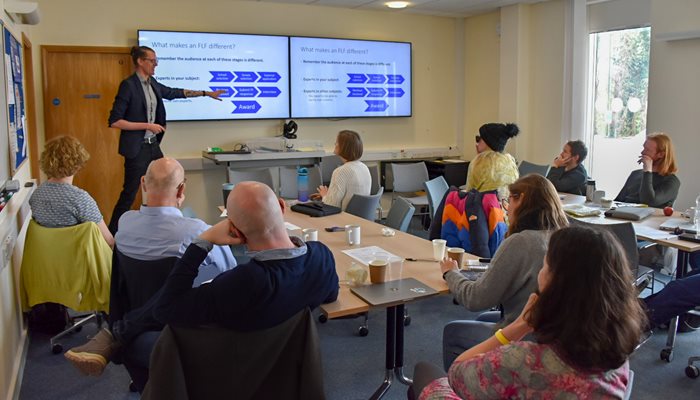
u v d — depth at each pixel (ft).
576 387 3.99
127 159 15.84
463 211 10.59
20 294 10.46
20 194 11.53
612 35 19.45
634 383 9.39
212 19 19.67
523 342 4.25
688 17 15.75
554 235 4.30
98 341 7.27
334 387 9.35
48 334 11.36
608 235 4.20
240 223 5.59
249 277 5.26
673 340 10.11
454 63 24.49
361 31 22.29
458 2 20.92
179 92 17.16
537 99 21.62
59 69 17.94
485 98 23.72
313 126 21.97
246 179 17.31
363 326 11.39
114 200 18.98
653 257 12.39
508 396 4.16
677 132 16.37
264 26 20.49
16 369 9.39
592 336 3.89
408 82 23.25
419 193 21.79
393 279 7.70
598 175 20.44
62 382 9.61
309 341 5.60
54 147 9.98
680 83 16.16
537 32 21.30
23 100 14.17
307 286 5.69
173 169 7.47
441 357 10.42
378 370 9.95
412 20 23.29
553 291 4.09
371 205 12.69
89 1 18.02
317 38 21.16
